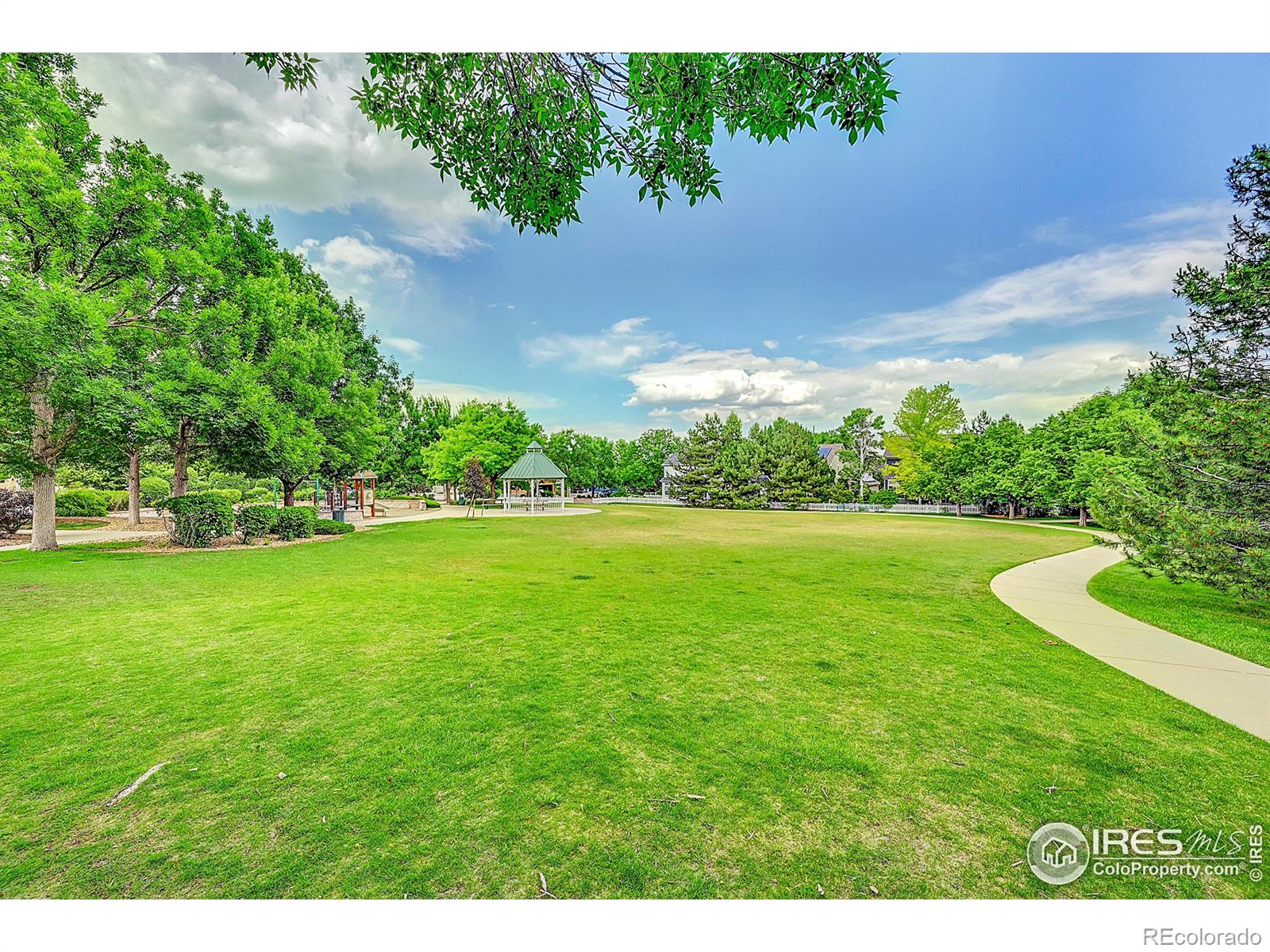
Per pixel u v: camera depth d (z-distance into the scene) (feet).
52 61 37.65
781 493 129.18
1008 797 8.88
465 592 25.96
